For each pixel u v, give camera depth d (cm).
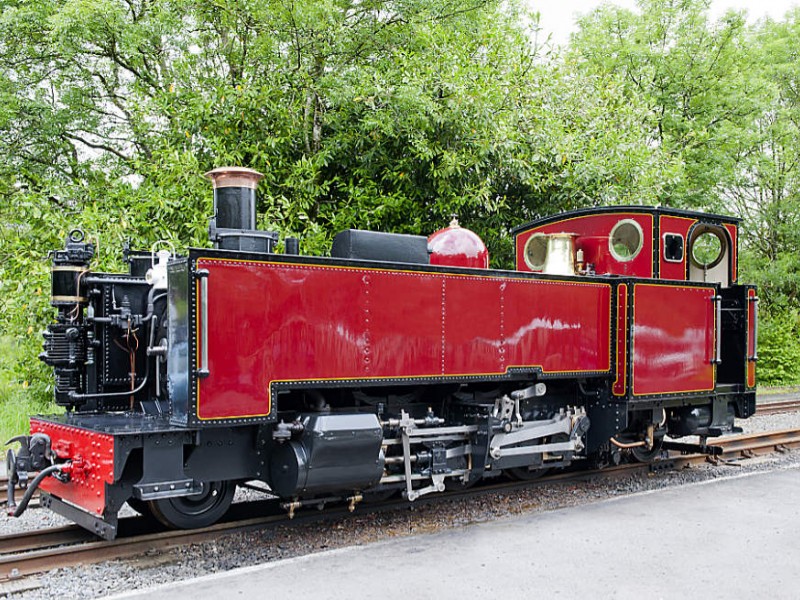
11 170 1402
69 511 538
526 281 676
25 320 1081
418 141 1186
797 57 2342
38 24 1342
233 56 1364
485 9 1412
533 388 692
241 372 503
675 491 734
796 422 1255
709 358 822
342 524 611
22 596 442
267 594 442
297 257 531
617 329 745
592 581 470
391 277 582
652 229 802
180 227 1152
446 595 444
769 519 623
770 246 2369
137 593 440
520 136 1274
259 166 1253
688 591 454
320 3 1195
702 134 1938
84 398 571
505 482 771
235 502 669
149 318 586
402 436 603
